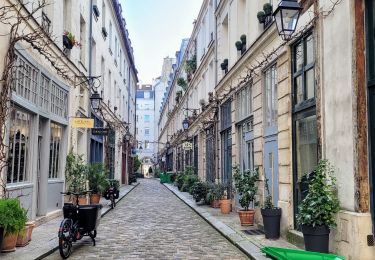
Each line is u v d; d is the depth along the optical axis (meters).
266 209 8.81
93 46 19.25
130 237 9.44
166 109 50.41
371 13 6.12
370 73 6.08
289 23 7.14
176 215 13.84
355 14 6.23
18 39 8.12
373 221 5.91
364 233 5.90
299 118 8.31
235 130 14.09
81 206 8.23
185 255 7.51
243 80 12.48
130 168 37.94
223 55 17.09
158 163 63.53
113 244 8.57
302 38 8.18
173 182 35.47
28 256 6.88
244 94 13.12
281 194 8.95
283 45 8.69
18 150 9.12
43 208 11.12
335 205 6.38
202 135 22.66
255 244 8.10
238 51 14.03
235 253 7.70
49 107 11.26
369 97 6.09
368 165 6.06
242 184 10.81
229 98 15.02
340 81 6.51
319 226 6.40
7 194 8.15
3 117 7.67
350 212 6.12
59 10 12.24
